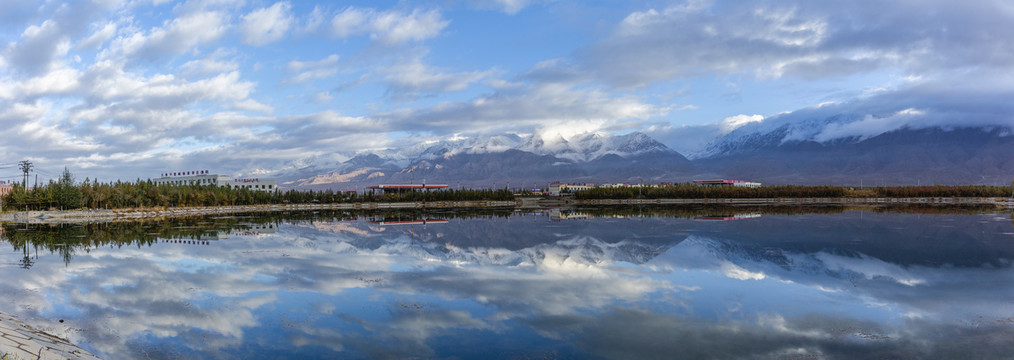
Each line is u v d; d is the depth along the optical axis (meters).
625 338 24.52
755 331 25.58
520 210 146.75
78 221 102.81
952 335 24.86
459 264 45.22
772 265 43.94
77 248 57.53
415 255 51.16
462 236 70.31
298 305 30.59
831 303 30.92
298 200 181.25
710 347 23.31
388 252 53.59
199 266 44.34
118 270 42.62
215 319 27.92
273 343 24.06
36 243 62.62
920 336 24.73
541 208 158.00
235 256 50.34
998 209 123.44
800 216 101.62
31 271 42.59
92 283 37.38
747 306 30.20
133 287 35.84
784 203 170.50
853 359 21.78
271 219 109.94
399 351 22.97
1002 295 32.94
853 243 58.22
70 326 26.75
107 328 26.36
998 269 41.97
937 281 37.38
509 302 31.11
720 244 58.06
